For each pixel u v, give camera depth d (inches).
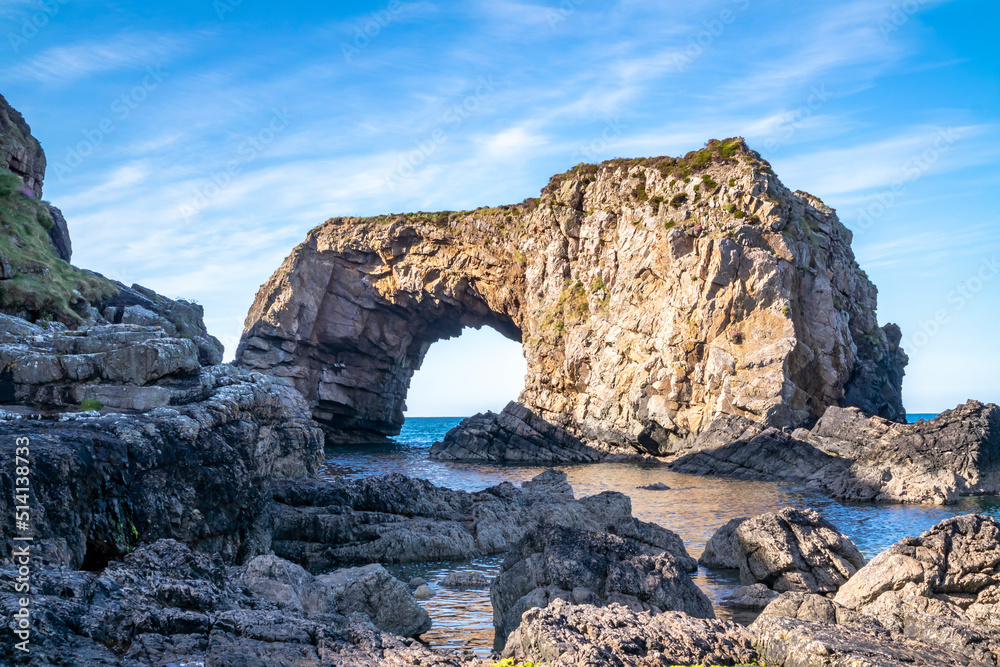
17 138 1688.0
